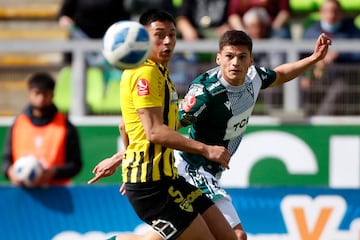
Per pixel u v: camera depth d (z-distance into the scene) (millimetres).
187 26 35562
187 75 33125
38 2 43719
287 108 33062
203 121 21297
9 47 33344
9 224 27703
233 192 27359
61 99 34656
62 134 29766
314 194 27328
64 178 29078
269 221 27312
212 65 33188
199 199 20172
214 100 20938
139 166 19328
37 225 27703
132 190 19578
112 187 27703
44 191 27734
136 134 19359
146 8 37531
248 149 33062
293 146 33062
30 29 42594
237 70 20625
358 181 33031
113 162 20734
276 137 33062
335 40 33375
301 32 37312
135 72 19031
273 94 33125
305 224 27328
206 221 20125
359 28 35000
